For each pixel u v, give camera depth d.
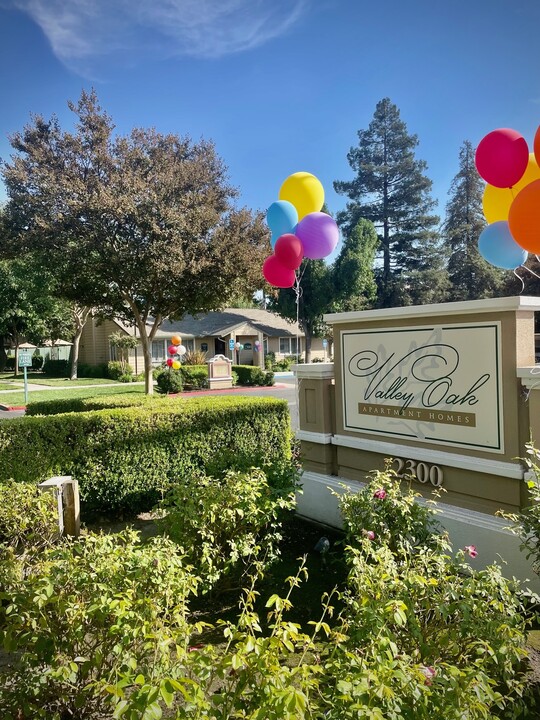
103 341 28.31
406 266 36.22
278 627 1.67
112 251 11.96
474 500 3.41
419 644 1.81
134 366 25.38
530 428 3.04
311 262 31.28
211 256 12.76
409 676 1.40
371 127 36.44
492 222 4.11
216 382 20.92
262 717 1.24
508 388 3.16
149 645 1.60
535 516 2.53
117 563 2.07
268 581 3.35
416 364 3.77
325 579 3.38
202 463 5.37
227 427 5.53
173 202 12.62
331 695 1.43
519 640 1.80
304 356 33.25
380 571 1.99
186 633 1.70
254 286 13.96
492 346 3.24
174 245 11.99
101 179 12.55
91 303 14.06
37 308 24.14
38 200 11.99
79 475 4.81
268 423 5.83
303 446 4.87
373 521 2.85
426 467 3.69
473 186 35.56
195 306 13.73
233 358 28.09
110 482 4.89
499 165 3.38
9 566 2.34
